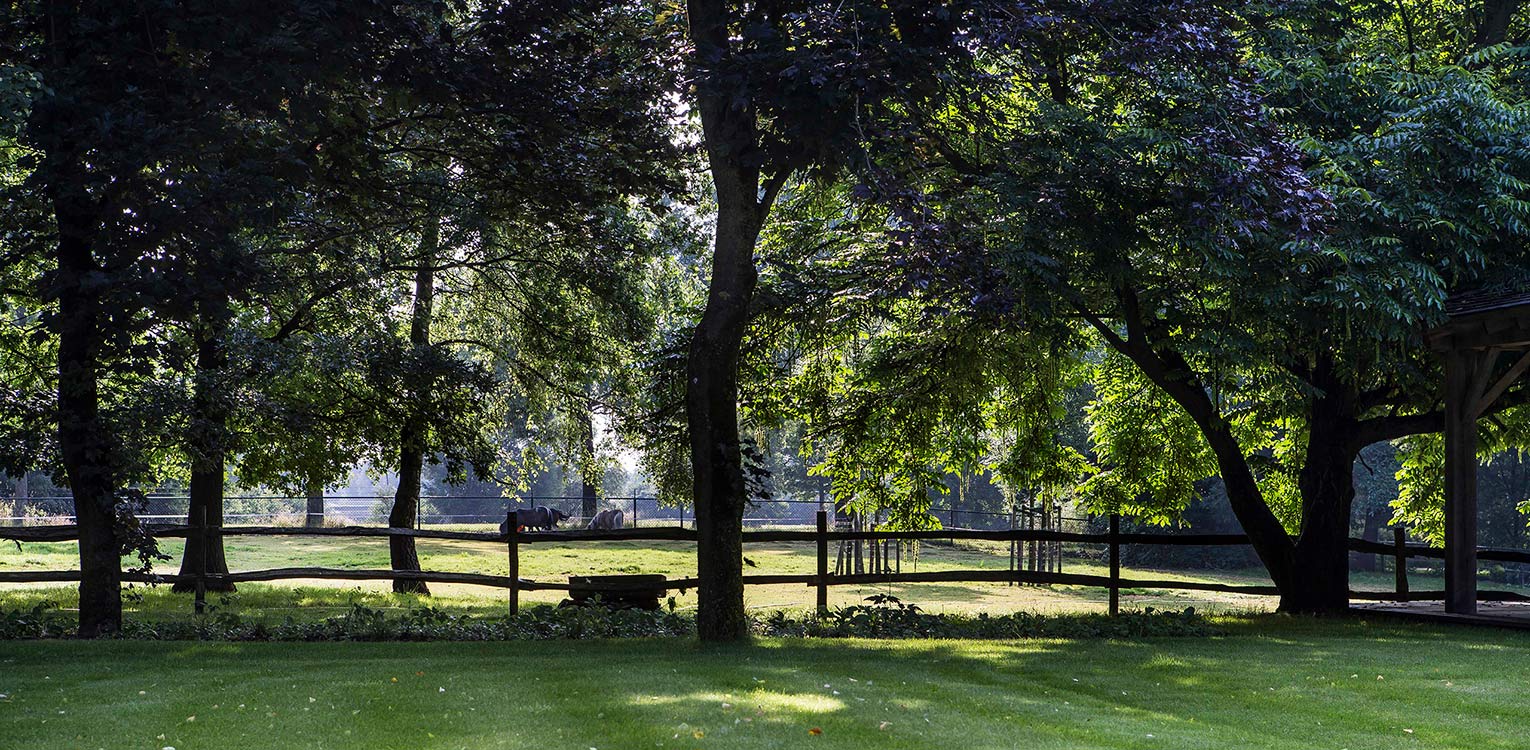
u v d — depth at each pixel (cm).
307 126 1139
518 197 1588
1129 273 1320
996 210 1217
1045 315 1295
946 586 2755
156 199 1039
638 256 1983
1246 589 1622
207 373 1558
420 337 2192
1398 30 1659
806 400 1750
